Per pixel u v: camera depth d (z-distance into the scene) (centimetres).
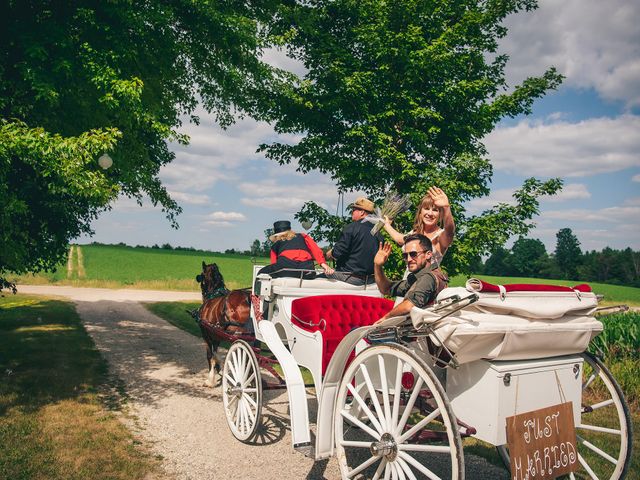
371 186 1139
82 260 5562
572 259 10219
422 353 360
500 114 1124
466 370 330
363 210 555
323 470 462
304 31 1078
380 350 347
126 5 675
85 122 728
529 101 1124
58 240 1110
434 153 1094
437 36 1112
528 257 10456
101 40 687
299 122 1136
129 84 630
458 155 1067
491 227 1009
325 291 514
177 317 1622
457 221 1035
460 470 287
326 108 1095
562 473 335
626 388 714
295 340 473
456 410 335
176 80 938
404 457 327
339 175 1097
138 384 748
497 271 10569
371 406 415
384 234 1014
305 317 475
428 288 353
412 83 1068
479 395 321
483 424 317
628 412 358
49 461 455
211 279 786
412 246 372
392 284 411
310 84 1067
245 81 929
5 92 667
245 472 455
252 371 551
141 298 2447
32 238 1012
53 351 936
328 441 394
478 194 1080
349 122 1144
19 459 454
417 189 995
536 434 326
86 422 564
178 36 834
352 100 1078
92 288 3047
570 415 347
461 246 1009
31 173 832
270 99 1055
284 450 510
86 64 629
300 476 449
